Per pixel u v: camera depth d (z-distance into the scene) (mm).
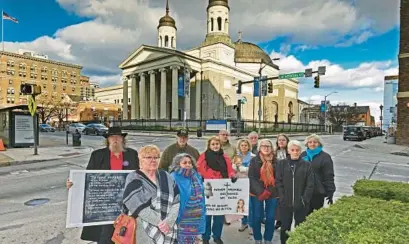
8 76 95312
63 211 6430
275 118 74500
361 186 4699
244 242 4625
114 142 3822
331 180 4676
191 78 58156
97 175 3627
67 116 82062
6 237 4891
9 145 18984
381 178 10836
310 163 4355
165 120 46125
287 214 4230
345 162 15016
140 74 55938
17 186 9031
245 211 4527
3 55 94250
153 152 3004
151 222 2871
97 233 3676
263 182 4516
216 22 60938
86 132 38250
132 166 3822
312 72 24266
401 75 24609
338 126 89750
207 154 4578
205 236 4496
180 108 57438
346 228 2498
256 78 31641
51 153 16844
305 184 4195
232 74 59688
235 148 5594
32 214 6215
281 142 5398
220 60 58312
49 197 7688
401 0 24188
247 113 64438
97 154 3824
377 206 3299
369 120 106562
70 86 113375
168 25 63062
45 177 10508
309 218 2791
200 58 53844
